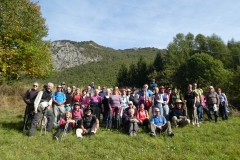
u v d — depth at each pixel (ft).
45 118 28.94
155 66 236.84
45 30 78.69
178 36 208.44
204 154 21.58
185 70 161.89
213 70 137.59
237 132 30.83
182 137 27.32
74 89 38.50
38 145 23.36
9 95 64.49
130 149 22.54
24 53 60.13
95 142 24.90
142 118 32.68
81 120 28.60
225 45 180.65
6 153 20.29
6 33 61.41
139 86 250.98
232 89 76.84
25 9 67.72
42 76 75.36
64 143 24.39
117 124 31.86
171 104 37.27
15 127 31.48
